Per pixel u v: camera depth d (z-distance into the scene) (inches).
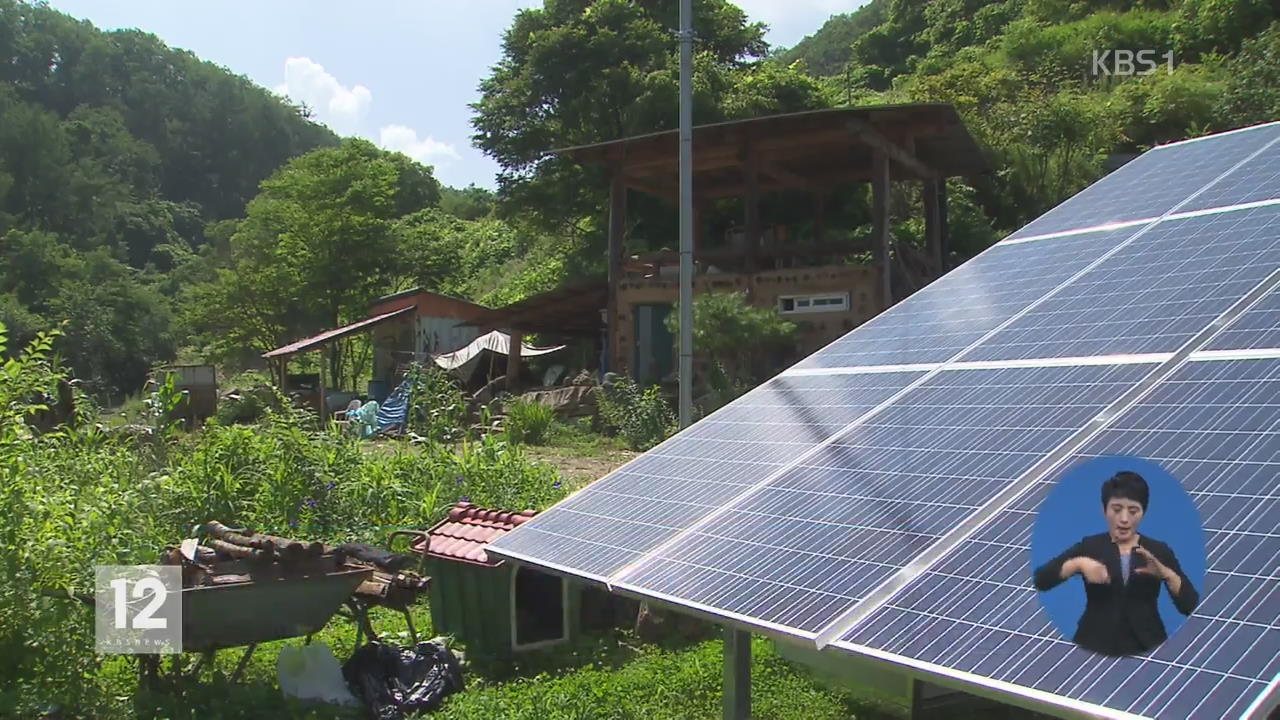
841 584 164.2
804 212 1325.0
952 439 199.6
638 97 1348.4
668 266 1039.6
